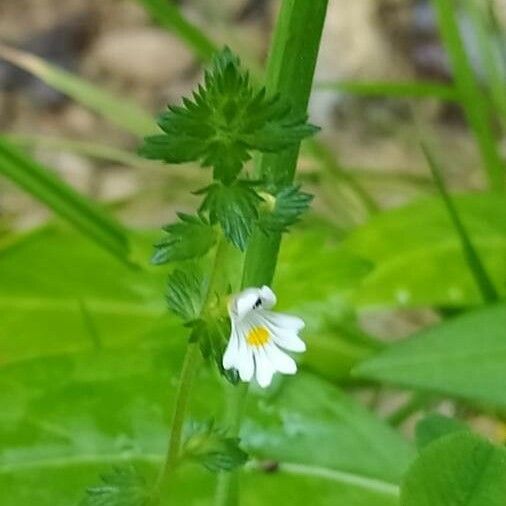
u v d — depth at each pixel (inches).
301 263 6.1
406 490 3.6
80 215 6.4
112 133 11.5
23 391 5.2
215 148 3.1
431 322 8.1
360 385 6.6
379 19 12.0
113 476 3.5
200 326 3.3
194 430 3.6
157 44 12.5
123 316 6.7
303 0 3.7
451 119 10.8
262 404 5.2
